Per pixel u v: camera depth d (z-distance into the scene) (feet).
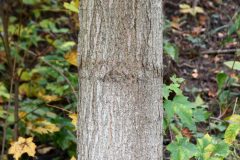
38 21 18.07
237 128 8.77
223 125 11.81
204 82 14.88
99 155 7.47
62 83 13.98
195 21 17.58
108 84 7.26
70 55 11.76
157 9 7.32
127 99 7.27
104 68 7.23
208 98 14.12
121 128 7.34
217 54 15.96
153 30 7.29
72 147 12.67
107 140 7.39
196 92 14.32
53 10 16.90
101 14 7.14
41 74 14.89
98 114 7.38
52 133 12.37
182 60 15.72
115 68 7.20
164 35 16.39
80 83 7.63
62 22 17.63
